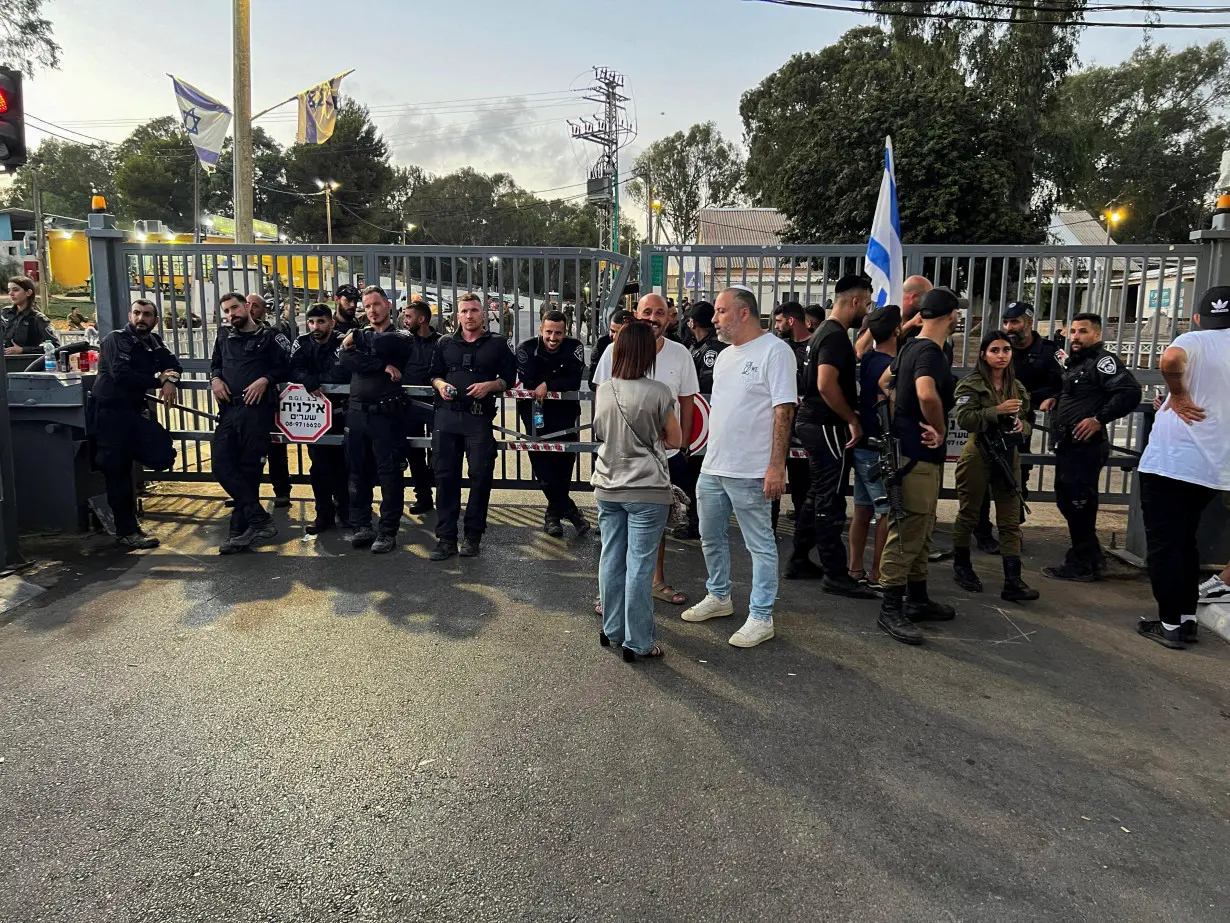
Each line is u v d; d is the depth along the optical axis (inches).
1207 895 90.3
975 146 823.7
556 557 217.9
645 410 142.8
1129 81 1663.4
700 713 131.4
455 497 215.3
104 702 133.1
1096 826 102.9
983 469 186.7
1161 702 137.7
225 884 90.4
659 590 185.2
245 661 149.3
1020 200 858.1
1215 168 1604.3
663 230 2586.1
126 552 217.9
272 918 85.3
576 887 90.5
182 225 2466.8
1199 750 122.2
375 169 2522.1
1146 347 256.5
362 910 86.6
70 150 2928.2
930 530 166.4
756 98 1588.3
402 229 2689.5
